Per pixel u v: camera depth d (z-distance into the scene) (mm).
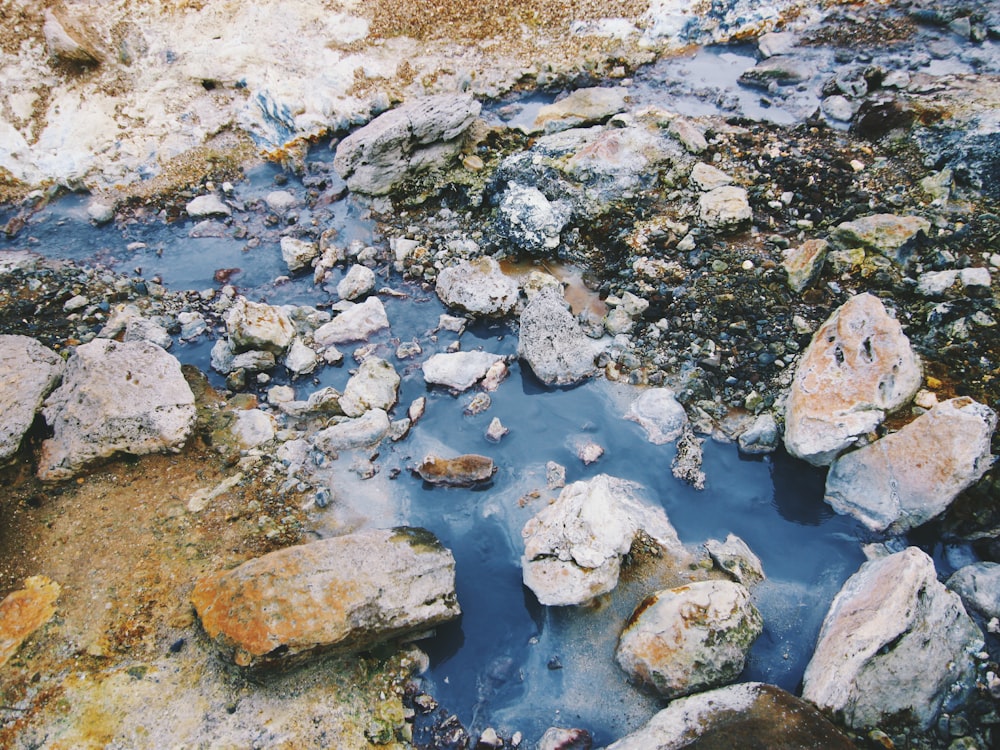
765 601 1498
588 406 1788
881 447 1557
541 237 2010
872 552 1534
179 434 1685
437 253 2098
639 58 2609
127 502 1624
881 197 2002
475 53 2623
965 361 1664
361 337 1936
